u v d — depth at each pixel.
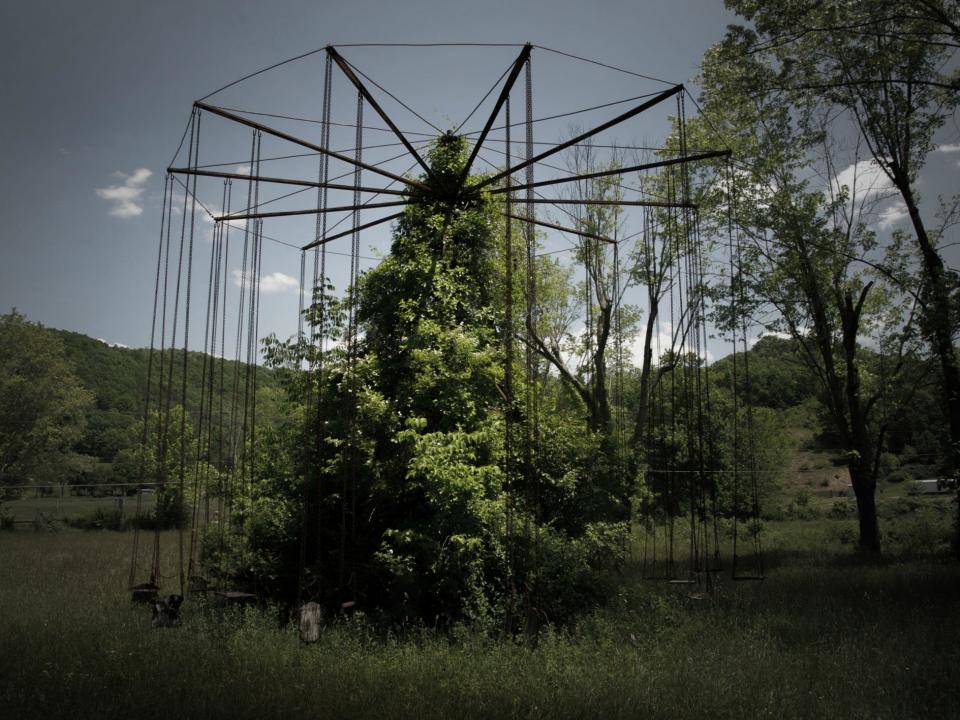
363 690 8.17
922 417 25.52
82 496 54.28
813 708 7.61
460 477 13.12
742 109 25.45
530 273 11.46
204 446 17.02
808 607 13.23
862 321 26.30
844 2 20.27
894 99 22.34
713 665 9.39
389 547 13.78
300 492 15.09
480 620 12.23
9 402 51.47
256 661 9.48
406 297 16.12
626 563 18.42
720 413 36.00
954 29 18.91
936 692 8.16
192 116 12.70
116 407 75.69
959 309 19.16
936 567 18.30
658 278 26.55
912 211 22.78
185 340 12.91
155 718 7.09
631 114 11.67
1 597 14.45
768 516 41.38
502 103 11.62
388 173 14.80
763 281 25.78
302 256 15.51
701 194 26.36
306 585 13.77
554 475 15.73
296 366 15.75
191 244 12.80
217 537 15.12
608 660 9.65
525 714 7.40
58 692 7.80
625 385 34.31
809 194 25.20
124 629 11.30
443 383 14.66
